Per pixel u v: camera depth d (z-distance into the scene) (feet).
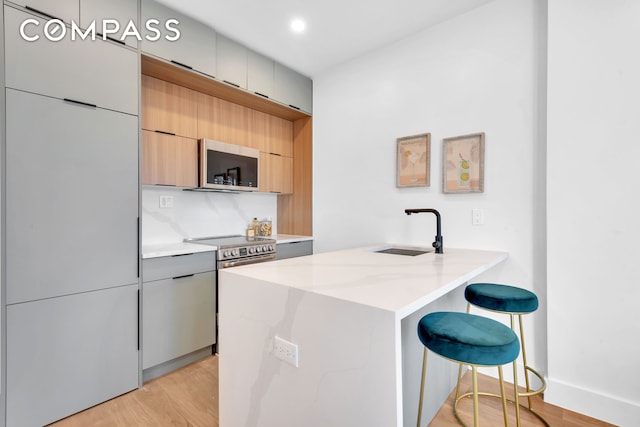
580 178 5.64
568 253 5.77
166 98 8.04
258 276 4.09
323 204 10.68
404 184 8.50
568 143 5.74
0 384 4.91
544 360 6.38
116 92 6.15
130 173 6.37
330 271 4.43
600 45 5.45
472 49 7.35
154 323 6.80
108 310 6.07
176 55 7.18
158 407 5.88
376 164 9.25
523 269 6.63
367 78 9.41
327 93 10.52
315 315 3.27
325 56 9.55
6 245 4.91
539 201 6.47
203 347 7.89
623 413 5.26
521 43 6.69
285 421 3.63
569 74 5.73
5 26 4.88
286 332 3.59
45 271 5.31
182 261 7.32
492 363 3.03
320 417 3.23
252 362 4.07
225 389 4.53
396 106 8.76
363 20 7.70
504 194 6.89
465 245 7.45
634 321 5.21
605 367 5.45
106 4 6.00
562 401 5.82
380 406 2.73
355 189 9.77
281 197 12.16
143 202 8.48
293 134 11.73
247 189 9.71
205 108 8.92
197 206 9.71
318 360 3.24
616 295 5.35
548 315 5.99
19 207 5.04
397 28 8.07
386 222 9.02
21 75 5.03
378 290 3.35
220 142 8.90
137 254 6.49
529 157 6.59
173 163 8.11
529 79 6.59
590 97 5.54
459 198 7.56
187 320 7.43
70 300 5.60
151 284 6.74
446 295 5.92
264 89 9.37
